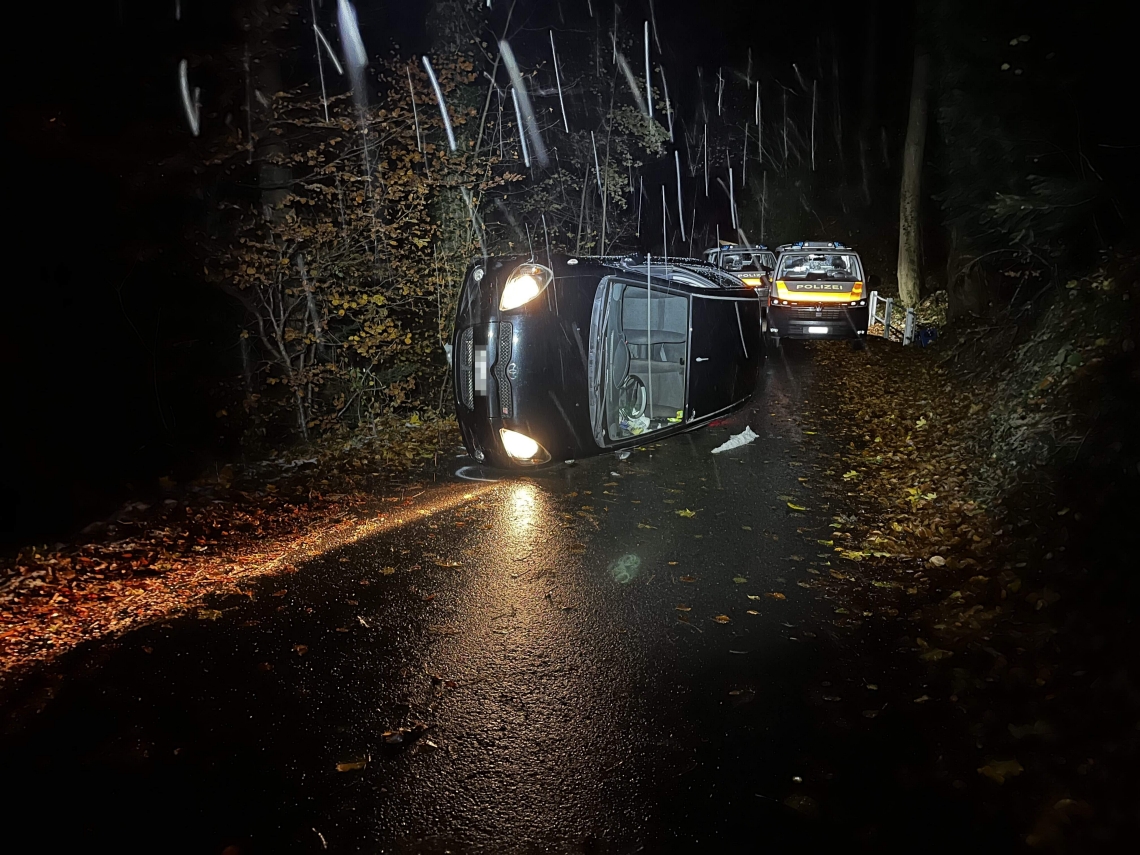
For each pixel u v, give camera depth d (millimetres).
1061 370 8078
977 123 11422
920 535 6719
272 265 9844
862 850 3191
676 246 39750
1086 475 6152
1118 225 10039
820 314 17219
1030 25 9914
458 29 13531
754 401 12016
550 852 3172
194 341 10453
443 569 5910
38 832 3262
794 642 4863
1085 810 3342
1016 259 12391
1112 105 9750
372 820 3336
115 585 5734
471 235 12203
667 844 3211
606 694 4266
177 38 9523
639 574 5836
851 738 3906
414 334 11531
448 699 4211
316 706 4145
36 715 4059
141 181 9445
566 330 8219
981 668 4527
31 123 8812
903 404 12164
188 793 3492
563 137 16641
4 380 9141
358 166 10352
